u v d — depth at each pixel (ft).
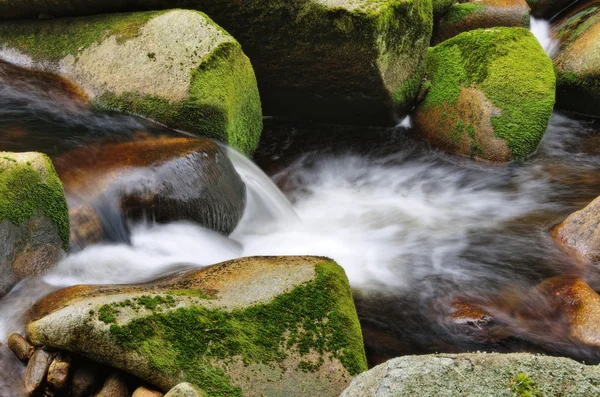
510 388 9.15
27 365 11.85
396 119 26.21
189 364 11.22
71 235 15.23
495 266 17.88
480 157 24.61
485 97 24.62
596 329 14.52
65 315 11.53
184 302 12.10
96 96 21.58
